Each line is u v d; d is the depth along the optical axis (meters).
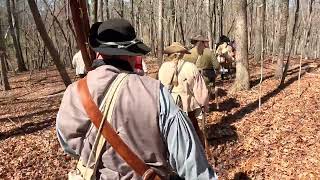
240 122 9.66
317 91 13.09
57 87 20.56
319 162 6.84
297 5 14.28
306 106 10.92
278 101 11.80
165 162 2.00
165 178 2.01
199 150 1.95
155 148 1.95
